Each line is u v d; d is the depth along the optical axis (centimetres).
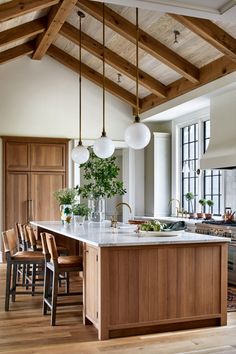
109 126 912
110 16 633
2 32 694
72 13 692
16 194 842
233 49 563
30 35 718
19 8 583
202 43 619
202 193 809
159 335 396
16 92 851
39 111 864
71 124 884
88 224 595
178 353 351
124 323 392
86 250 431
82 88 898
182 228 479
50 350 358
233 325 427
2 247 836
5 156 837
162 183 912
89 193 623
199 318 419
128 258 395
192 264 418
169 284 409
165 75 764
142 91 866
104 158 604
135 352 352
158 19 607
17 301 524
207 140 789
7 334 399
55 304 431
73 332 405
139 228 453
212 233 643
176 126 891
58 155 871
